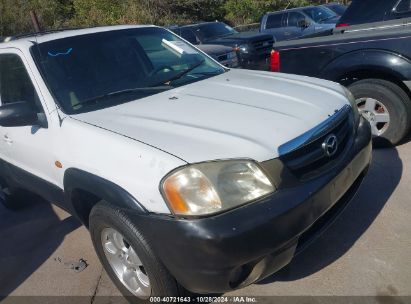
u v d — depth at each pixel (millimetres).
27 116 2789
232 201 2025
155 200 2092
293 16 12281
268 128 2293
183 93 2938
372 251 2799
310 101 2666
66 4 24531
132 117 2566
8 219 4312
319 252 2877
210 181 2018
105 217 2381
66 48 3107
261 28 13086
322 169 2338
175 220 2027
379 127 4285
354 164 2551
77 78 2961
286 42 4688
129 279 2633
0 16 20531
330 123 2471
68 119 2676
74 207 2803
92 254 3359
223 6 26797
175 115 2527
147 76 3213
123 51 3291
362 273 2627
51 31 3443
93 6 22875
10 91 3301
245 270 2145
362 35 4039
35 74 2896
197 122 2398
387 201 3328
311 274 2695
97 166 2377
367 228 3039
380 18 4633
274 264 2162
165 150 2148
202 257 2006
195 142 2188
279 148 2180
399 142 4309
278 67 4691
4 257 3580
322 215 2307
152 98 2891
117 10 22828
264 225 2020
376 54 3953
